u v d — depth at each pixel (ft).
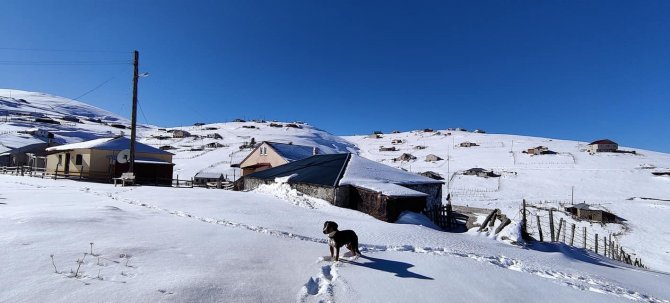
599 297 24.76
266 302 16.92
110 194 55.47
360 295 19.19
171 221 33.30
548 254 43.80
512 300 21.48
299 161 92.73
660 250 112.88
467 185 228.22
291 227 38.52
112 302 14.49
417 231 43.70
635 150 357.00
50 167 119.96
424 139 507.71
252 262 22.63
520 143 417.69
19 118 380.99
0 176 91.81
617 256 84.12
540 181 232.53
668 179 222.28
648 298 27.91
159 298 15.34
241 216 41.70
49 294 14.67
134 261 19.83
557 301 22.58
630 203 172.55
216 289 17.24
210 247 24.79
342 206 65.92
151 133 466.70
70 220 27.66
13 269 16.81
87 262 18.75
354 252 27.02
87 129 388.57
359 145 511.40
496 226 54.70
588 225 141.08
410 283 21.97
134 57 83.66
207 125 596.29
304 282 20.35
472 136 501.15
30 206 36.04
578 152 336.90
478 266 28.12
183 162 266.77
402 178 77.25
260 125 581.53
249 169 138.00
